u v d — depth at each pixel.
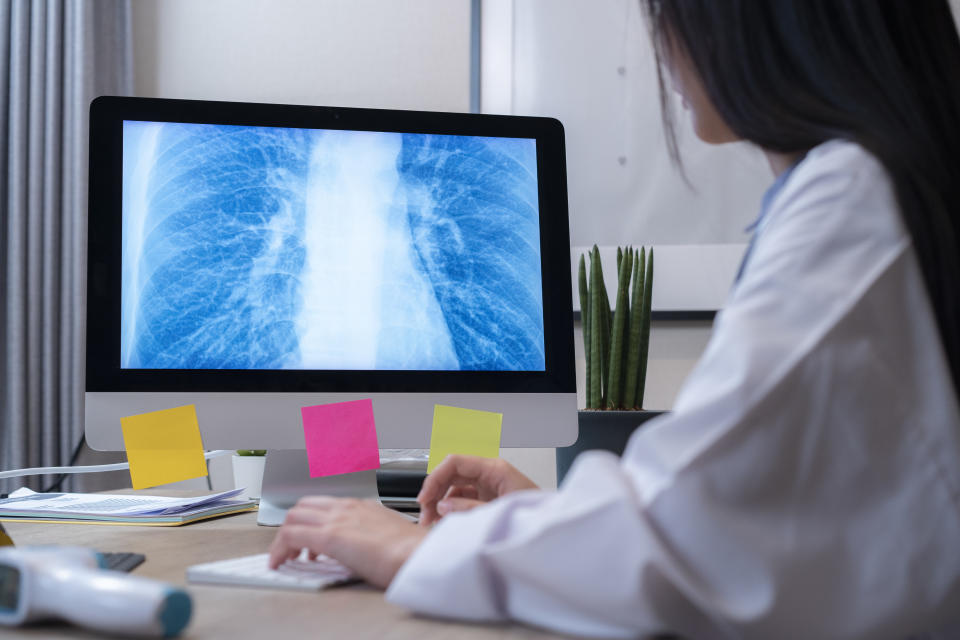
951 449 0.43
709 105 0.60
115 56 1.99
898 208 0.46
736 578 0.40
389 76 1.93
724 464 0.41
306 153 1.01
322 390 0.97
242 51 1.98
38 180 1.93
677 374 1.79
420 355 0.99
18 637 0.42
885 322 0.44
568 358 1.02
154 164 0.98
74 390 1.89
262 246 0.98
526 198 1.04
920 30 0.53
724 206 1.79
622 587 0.40
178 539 0.84
